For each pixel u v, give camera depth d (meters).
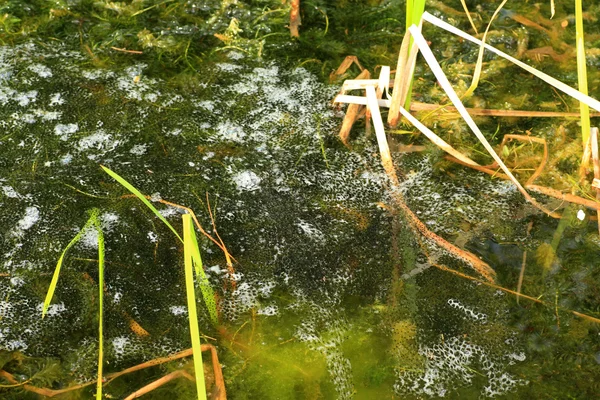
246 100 1.01
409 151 0.96
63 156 0.94
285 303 0.82
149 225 0.88
